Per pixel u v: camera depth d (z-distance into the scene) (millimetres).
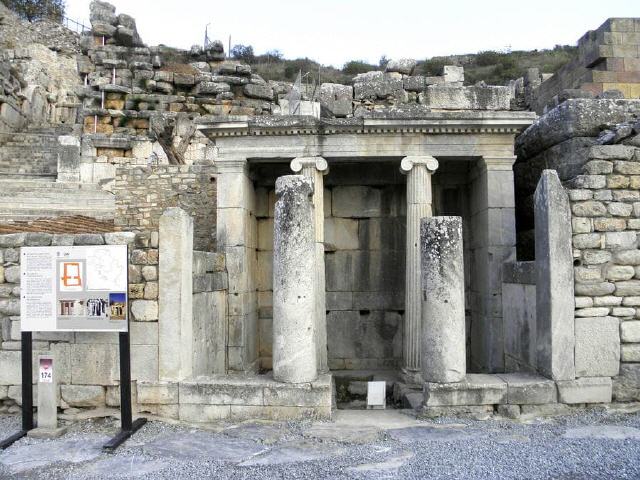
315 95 14516
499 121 9305
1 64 20328
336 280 11523
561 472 4859
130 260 6777
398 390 9383
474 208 10688
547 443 5629
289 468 5062
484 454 5336
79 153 17375
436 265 6777
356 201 11586
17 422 6645
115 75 20828
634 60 12938
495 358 9305
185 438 6008
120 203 11711
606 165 6992
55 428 6223
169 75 21078
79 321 6148
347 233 11570
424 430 6148
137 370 6707
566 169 8109
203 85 21297
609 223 6906
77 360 6762
